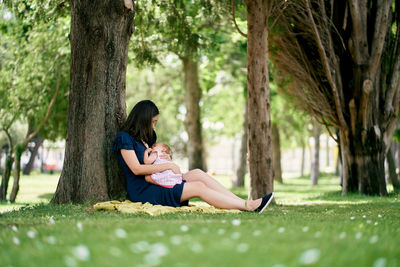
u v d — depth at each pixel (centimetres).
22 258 228
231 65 2098
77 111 650
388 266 212
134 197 589
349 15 1170
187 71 1969
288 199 1137
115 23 657
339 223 402
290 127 3027
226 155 7506
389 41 1196
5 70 1366
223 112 2977
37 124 1377
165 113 3028
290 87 1243
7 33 1384
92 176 635
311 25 1083
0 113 1371
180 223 378
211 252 218
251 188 870
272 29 1078
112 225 360
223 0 1002
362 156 1176
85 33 654
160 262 198
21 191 1873
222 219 439
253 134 870
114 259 212
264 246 241
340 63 1195
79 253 208
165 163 588
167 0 1018
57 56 1356
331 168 5547
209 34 1330
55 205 607
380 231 347
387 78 1232
